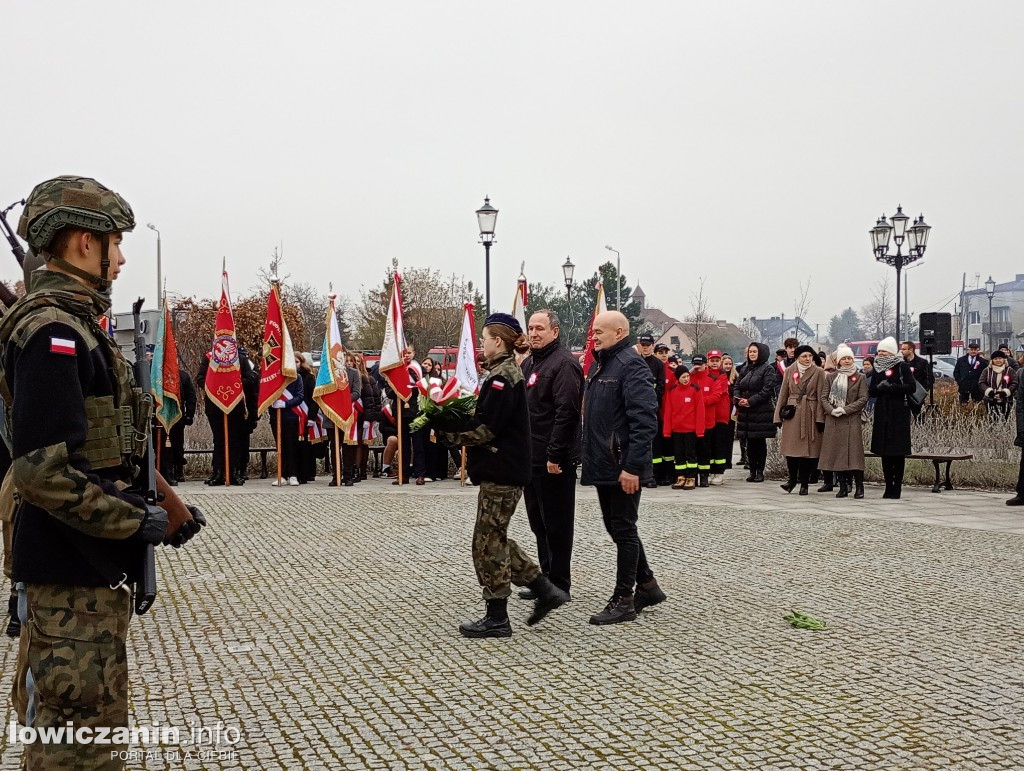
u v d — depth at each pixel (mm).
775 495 14438
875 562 9219
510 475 6578
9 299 5523
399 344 15820
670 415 15227
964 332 55188
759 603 7609
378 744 4773
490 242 21625
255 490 15273
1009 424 16438
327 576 8672
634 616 7125
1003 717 5109
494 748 4719
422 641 6594
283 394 15820
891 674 5832
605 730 4945
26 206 3262
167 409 15750
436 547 10070
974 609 7406
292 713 5207
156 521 3240
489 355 6703
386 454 17031
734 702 5348
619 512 7074
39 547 3172
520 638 6680
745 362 17297
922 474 15875
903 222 23703
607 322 7133
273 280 15828
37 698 3232
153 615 7297
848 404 13797
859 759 4570
